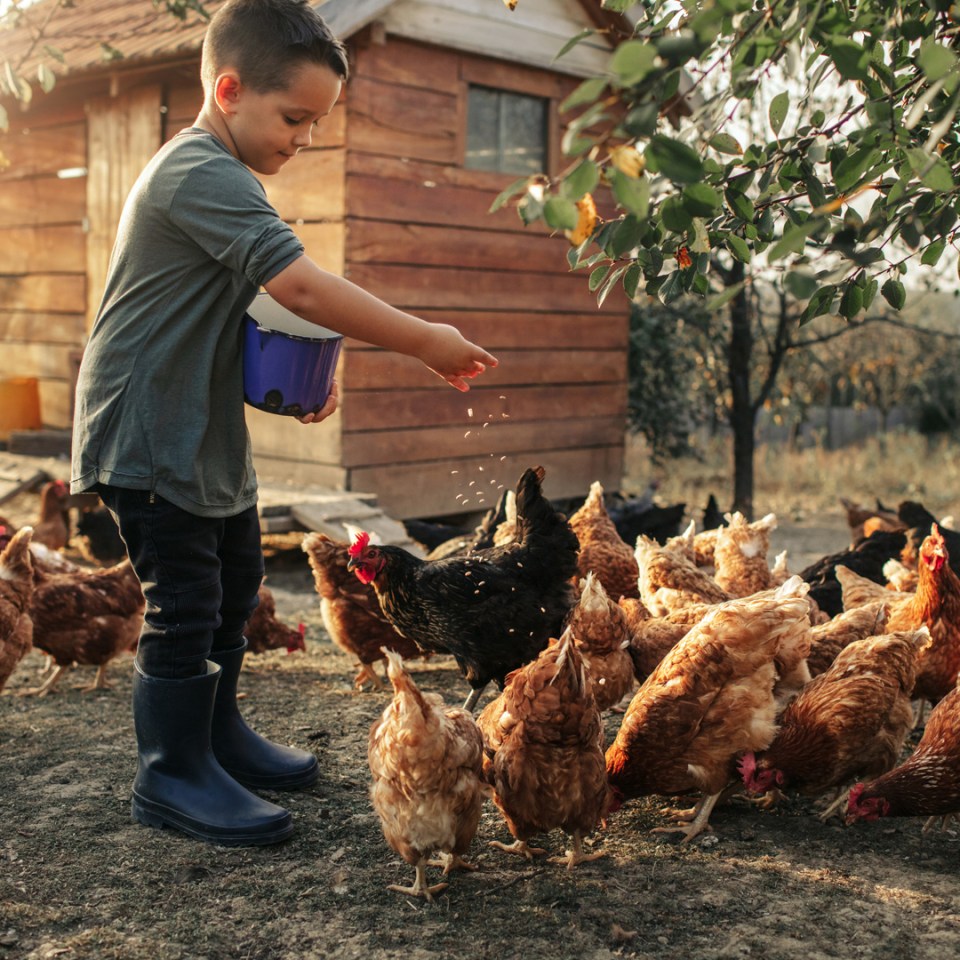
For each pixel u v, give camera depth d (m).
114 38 8.82
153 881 2.89
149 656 3.14
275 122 2.91
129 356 2.90
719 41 2.33
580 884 2.96
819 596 5.36
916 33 2.08
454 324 8.76
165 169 2.84
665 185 1.99
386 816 2.81
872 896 2.91
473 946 2.59
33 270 10.35
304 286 2.73
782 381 14.49
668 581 4.62
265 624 5.27
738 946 2.61
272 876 2.95
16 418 10.14
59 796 3.49
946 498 13.22
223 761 3.58
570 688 2.91
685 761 3.30
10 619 4.19
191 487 2.95
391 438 8.43
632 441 15.64
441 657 5.62
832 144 2.51
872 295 2.67
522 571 3.95
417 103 8.28
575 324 9.87
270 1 2.86
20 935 2.58
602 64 9.67
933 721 3.31
